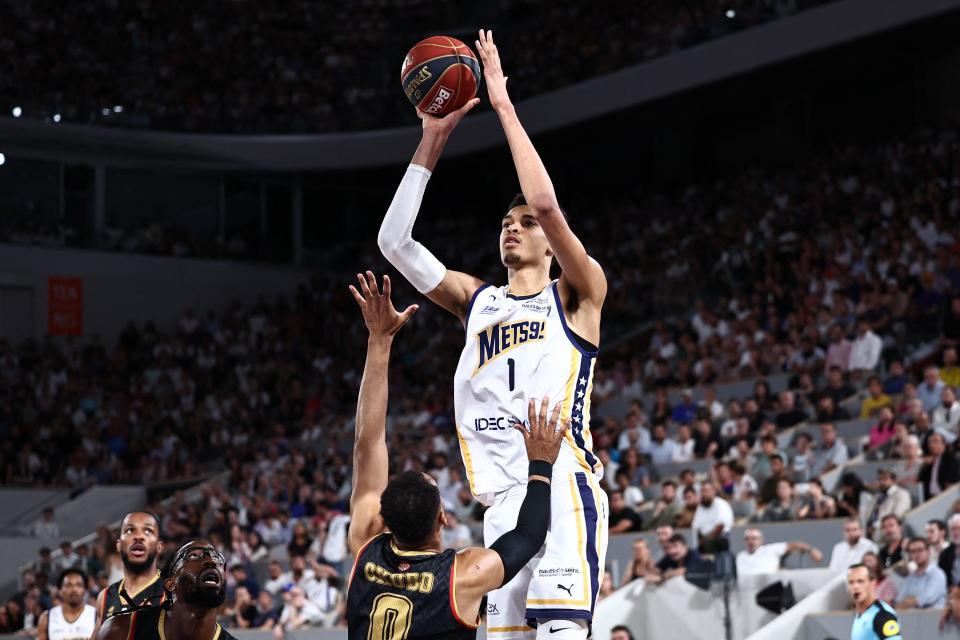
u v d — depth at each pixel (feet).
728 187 81.51
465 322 13.53
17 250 85.40
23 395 77.87
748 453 43.09
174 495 67.92
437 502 11.48
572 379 12.58
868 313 52.85
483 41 13.17
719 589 34.35
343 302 89.61
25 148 84.74
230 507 56.08
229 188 95.55
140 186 91.71
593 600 12.24
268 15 96.94
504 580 11.17
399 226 13.01
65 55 88.63
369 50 95.96
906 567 32.07
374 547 11.57
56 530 68.44
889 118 82.43
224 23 96.32
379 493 12.22
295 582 44.16
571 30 87.20
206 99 92.38
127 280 89.71
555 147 94.89
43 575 53.57
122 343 84.64
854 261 59.62
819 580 33.22
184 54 93.45
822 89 85.81
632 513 41.29
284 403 76.69
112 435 76.02
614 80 82.17
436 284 13.34
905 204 64.80
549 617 12.06
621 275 74.90
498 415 12.64
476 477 12.71
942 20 70.90
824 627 31.50
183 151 89.97
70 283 87.30
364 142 91.81
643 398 55.57
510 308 12.91
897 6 69.26
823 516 36.94
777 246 67.51
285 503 57.88
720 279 67.67
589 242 84.02
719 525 37.47
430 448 53.83
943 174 66.74
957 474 36.65
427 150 13.06
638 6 84.02
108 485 71.92
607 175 96.84
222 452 73.56
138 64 91.35
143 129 88.79
